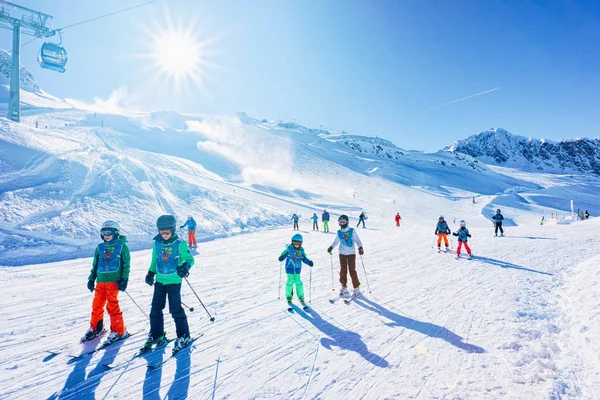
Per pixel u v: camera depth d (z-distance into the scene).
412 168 147.00
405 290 7.26
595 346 3.64
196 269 9.51
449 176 141.12
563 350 3.99
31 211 13.39
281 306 6.19
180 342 4.31
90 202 15.62
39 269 9.51
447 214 57.69
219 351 4.32
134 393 3.41
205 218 19.16
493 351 4.17
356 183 77.81
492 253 12.08
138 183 19.30
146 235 14.50
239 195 30.25
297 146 107.88
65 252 11.40
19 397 3.34
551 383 3.25
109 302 4.61
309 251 12.87
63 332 5.04
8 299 6.71
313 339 4.70
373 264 10.22
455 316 5.52
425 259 11.07
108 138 48.47
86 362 4.05
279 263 10.45
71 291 7.32
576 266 9.15
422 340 4.61
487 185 135.50
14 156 17.55
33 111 78.88
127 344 4.55
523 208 83.69
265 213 23.83
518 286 7.34
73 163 18.30
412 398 3.25
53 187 15.73
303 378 3.68
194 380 3.65
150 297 6.80
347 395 3.34
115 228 4.64
